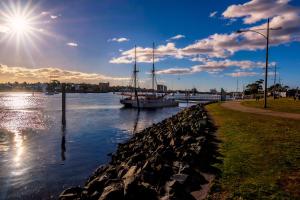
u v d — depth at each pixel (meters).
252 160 10.95
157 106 95.62
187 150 12.62
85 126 43.56
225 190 8.12
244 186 8.32
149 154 14.65
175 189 8.44
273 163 10.46
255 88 140.38
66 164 19.88
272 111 34.59
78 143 28.61
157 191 8.62
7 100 152.75
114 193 8.50
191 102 139.88
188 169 10.03
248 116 27.89
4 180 16.16
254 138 15.23
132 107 93.56
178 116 39.41
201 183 8.93
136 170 10.94
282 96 103.25
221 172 9.71
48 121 50.72
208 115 31.84
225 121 24.28
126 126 44.69
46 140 30.36
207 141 14.96
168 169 10.48
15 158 21.64
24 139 30.92
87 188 10.71
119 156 18.94
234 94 155.88
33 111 76.81
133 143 23.31
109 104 117.38
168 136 19.62
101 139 31.38
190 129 20.81
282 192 7.82
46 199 13.38
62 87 45.81
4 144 27.78
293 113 31.34
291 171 9.52
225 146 13.68
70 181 16.02
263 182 8.59
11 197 13.64
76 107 96.44
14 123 47.25
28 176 16.95
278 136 15.62
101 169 15.26
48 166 19.33
